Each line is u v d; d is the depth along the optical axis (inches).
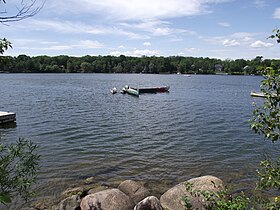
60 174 534.0
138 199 409.4
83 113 1298.0
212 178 394.6
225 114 1333.7
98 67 6801.2
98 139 825.5
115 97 2073.1
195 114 1327.5
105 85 3275.1
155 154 686.5
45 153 668.1
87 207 372.2
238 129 992.2
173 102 1809.8
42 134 866.8
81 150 705.0
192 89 2950.3
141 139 836.6
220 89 3011.8
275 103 170.7
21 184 182.7
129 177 533.0
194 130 970.7
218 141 821.9
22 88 2662.4
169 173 559.5
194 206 353.7
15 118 1046.4
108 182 505.7
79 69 6776.6
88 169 568.7
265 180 180.4
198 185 382.9
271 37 170.7
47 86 2974.9
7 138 805.2
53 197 436.5
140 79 4867.1
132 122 1101.7
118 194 392.2
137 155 676.1
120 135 881.5
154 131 948.6
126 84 3516.2
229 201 219.6
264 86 173.8
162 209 367.6
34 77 4992.6
